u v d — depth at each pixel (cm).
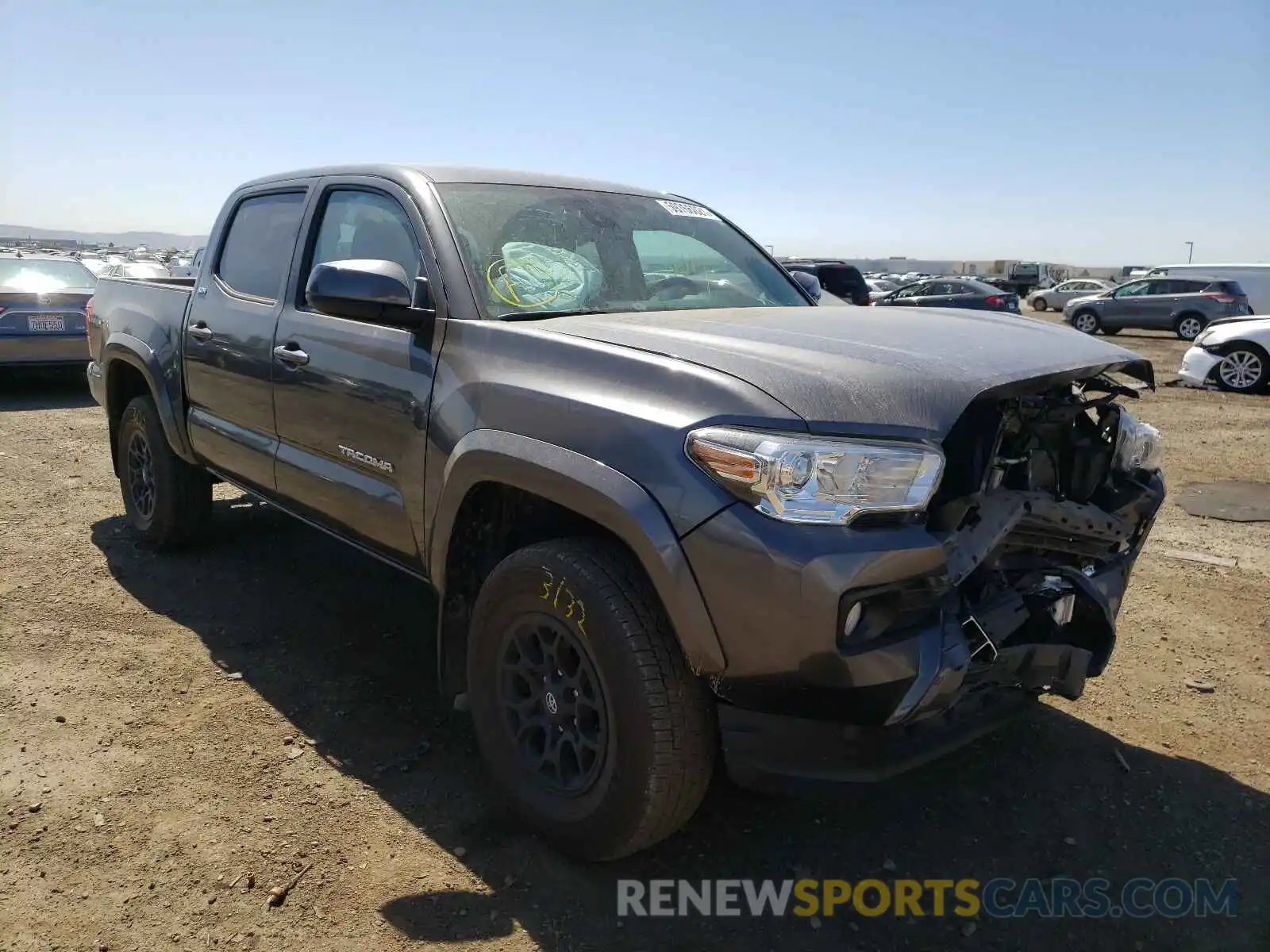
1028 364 244
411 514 300
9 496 601
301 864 254
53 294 973
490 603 266
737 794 295
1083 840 277
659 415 227
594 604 233
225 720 328
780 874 258
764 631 209
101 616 412
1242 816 289
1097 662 269
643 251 354
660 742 228
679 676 228
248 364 379
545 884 250
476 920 236
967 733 244
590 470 231
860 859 266
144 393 502
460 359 281
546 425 246
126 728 320
